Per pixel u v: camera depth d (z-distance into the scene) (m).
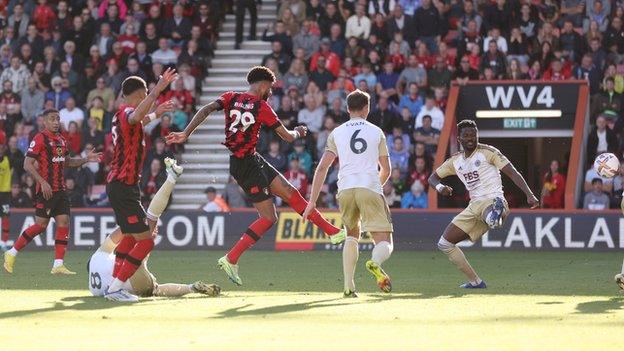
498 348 16.92
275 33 54.78
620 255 40.97
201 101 54.72
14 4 58.28
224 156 52.38
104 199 49.03
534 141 55.72
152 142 50.41
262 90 25.83
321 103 50.44
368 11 56.19
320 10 55.69
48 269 35.19
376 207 24.31
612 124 49.25
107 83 53.19
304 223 43.59
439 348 16.88
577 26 54.28
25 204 48.62
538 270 34.59
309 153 49.06
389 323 19.88
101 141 50.47
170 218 43.94
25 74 54.03
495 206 27.00
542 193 48.22
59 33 55.50
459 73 51.88
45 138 32.88
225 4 59.09
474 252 42.44
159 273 33.41
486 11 53.59
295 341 17.56
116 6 55.97
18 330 18.94
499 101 50.09
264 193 25.84
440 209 43.31
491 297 25.17
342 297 24.88
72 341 17.62
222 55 56.44
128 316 20.89
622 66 51.34
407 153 48.19
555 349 16.89
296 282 30.16
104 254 24.91
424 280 30.80
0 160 49.22
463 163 27.58
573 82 49.53
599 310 22.27
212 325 19.55
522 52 52.44
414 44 53.53
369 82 51.44
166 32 54.84
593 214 42.62
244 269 34.97
